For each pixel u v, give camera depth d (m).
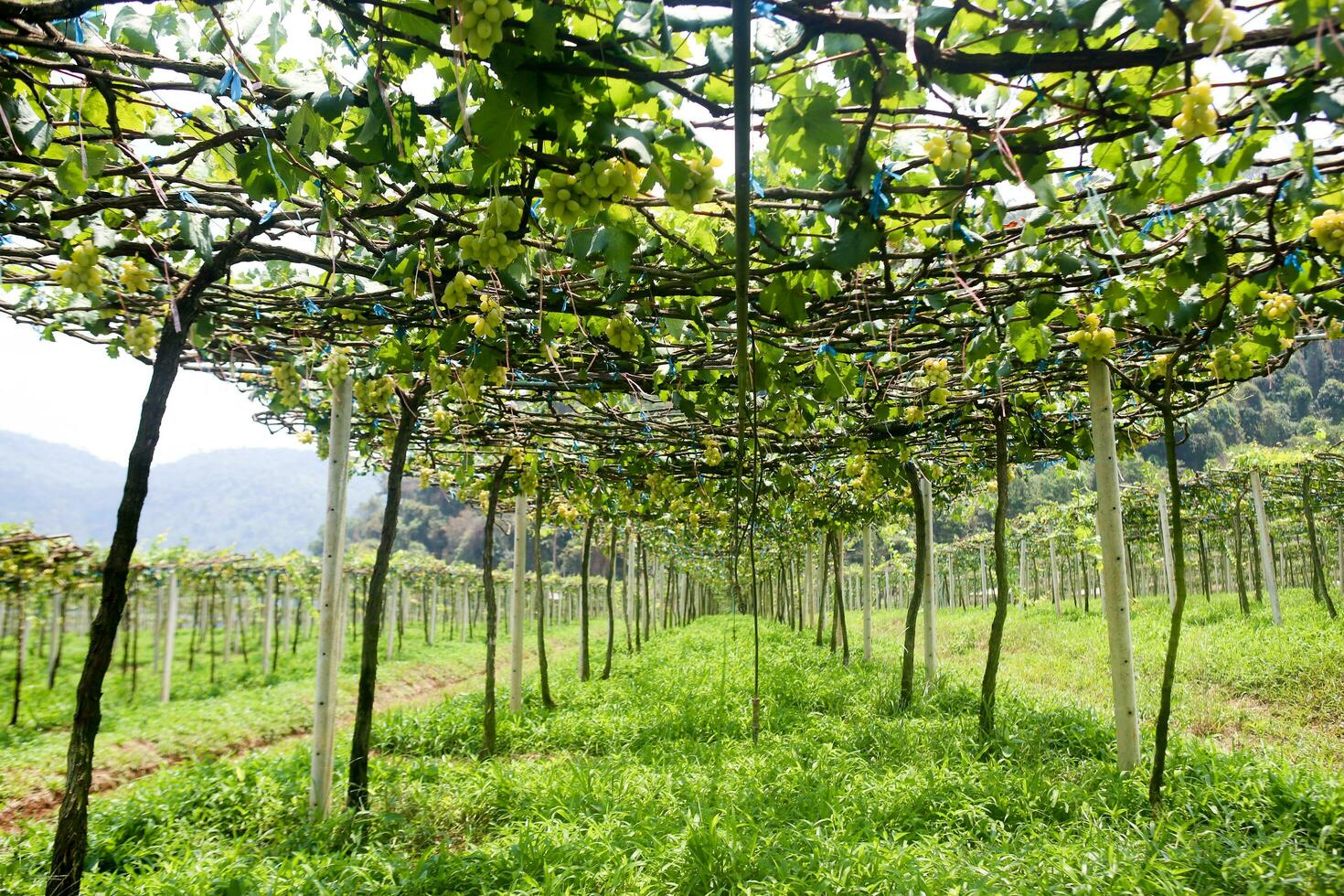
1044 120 1.77
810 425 5.18
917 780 4.28
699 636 15.72
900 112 1.68
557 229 2.64
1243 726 6.58
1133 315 3.37
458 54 1.51
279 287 3.39
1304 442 12.70
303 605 16.94
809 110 1.65
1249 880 2.95
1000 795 3.99
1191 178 1.98
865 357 4.18
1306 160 1.74
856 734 5.62
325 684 4.20
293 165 2.01
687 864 3.33
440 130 2.47
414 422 4.72
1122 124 1.78
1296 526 17.12
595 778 4.54
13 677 11.98
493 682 6.08
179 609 17.17
